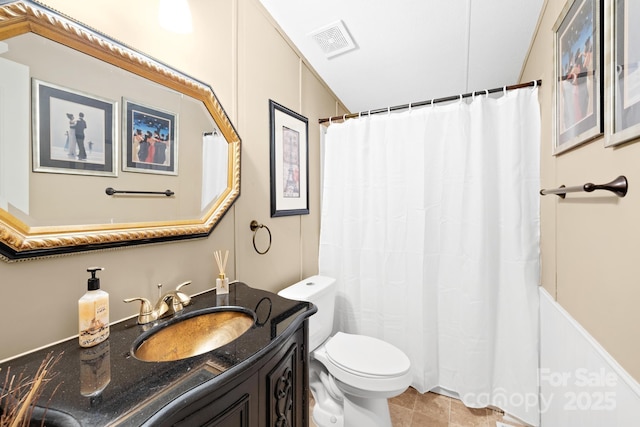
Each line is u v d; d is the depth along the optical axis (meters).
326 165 2.02
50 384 0.56
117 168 0.87
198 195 1.14
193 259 1.13
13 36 0.66
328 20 1.57
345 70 1.99
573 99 1.02
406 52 1.77
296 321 0.88
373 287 1.91
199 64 1.15
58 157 0.74
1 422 0.46
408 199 1.78
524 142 1.50
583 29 0.93
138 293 0.94
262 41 1.51
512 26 1.52
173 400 0.52
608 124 0.75
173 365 0.63
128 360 0.66
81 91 0.79
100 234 0.81
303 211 1.88
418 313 1.73
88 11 0.80
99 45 0.80
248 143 1.41
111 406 0.50
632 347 0.68
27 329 0.69
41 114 0.71
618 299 0.75
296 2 1.47
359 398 1.34
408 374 1.32
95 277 0.75
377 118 1.88
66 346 0.73
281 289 1.68
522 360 1.49
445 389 1.73
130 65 0.89
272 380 0.78
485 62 1.81
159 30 0.99
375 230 1.90
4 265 0.66
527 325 1.47
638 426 0.65
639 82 0.62
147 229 0.94
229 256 1.30
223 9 1.27
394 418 1.54
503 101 1.55
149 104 0.96
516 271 1.51
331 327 1.73
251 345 0.72
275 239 1.63
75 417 0.48
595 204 0.88
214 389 0.57
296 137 1.81
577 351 1.00
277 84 1.63
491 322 1.58
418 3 1.41
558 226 1.22
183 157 1.08
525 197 1.50
